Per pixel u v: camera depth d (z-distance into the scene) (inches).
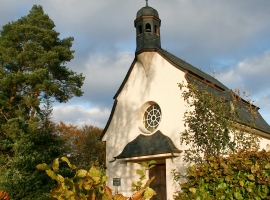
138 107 693.3
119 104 741.3
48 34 869.8
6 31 871.7
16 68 851.4
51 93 800.3
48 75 819.4
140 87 701.9
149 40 707.4
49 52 809.5
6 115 835.4
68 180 125.0
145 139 640.4
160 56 671.8
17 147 434.9
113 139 729.6
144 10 735.7
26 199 375.2
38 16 893.8
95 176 137.3
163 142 590.2
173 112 616.1
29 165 407.2
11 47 807.1
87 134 1596.9
